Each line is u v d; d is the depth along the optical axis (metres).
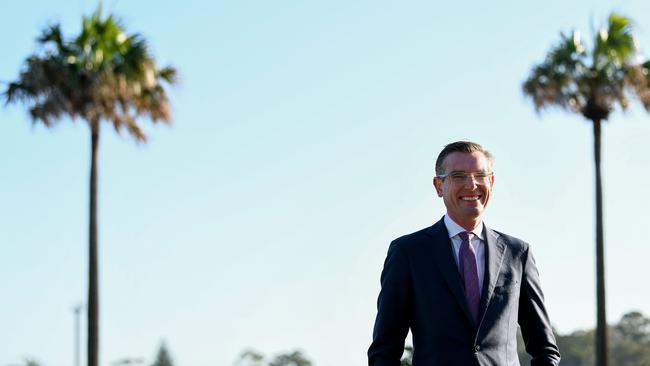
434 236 6.22
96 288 25.47
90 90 25.14
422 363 6.05
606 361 27.48
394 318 6.20
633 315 78.88
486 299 6.05
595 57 28.20
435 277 6.11
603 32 28.28
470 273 6.12
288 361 87.94
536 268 6.31
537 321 6.25
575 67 28.06
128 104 25.72
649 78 28.12
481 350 5.97
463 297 6.04
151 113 26.11
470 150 6.18
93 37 25.64
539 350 6.26
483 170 6.15
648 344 77.31
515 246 6.27
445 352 5.98
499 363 5.98
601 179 28.28
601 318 27.77
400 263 6.21
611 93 27.77
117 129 25.91
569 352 75.62
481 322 6.00
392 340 6.20
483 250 6.20
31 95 25.03
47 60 25.06
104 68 25.36
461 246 6.17
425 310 6.09
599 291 27.86
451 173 6.15
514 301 6.11
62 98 24.97
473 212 6.14
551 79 28.19
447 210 6.27
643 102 28.09
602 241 27.95
